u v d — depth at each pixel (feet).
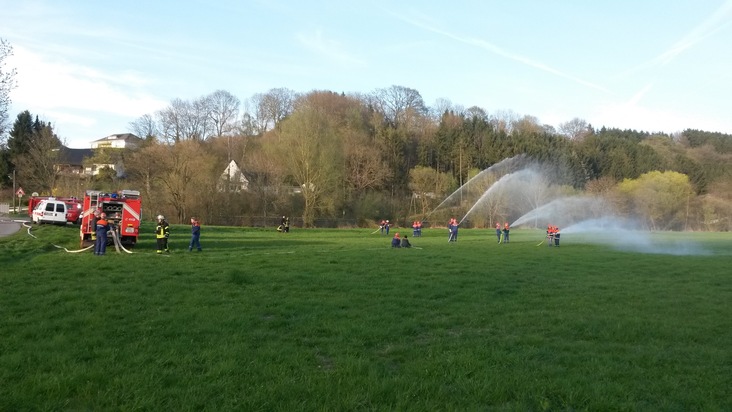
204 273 60.85
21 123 313.94
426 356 29.66
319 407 21.75
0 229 127.34
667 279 65.67
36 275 55.72
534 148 307.99
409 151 329.52
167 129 334.24
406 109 383.45
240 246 108.68
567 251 111.34
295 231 192.75
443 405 22.45
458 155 307.37
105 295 44.57
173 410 21.13
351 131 296.51
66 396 22.59
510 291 53.67
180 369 26.07
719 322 40.09
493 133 322.34
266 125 380.99
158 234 88.17
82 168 318.24
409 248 113.29
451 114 370.94
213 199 232.32
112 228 89.51
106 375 24.72
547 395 24.02
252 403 21.79
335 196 242.17
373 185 284.82
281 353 29.27
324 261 78.28
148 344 30.37
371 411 21.66
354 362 27.61
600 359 29.86
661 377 26.91
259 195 243.81
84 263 67.05
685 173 344.49
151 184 232.73
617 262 87.40
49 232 116.47
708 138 462.60
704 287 58.75
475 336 35.01
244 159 286.25
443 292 51.55
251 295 47.16
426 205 271.28
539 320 39.91
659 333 36.35
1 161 301.84
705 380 26.37
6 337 31.30
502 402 23.15
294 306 42.75
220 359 27.68
